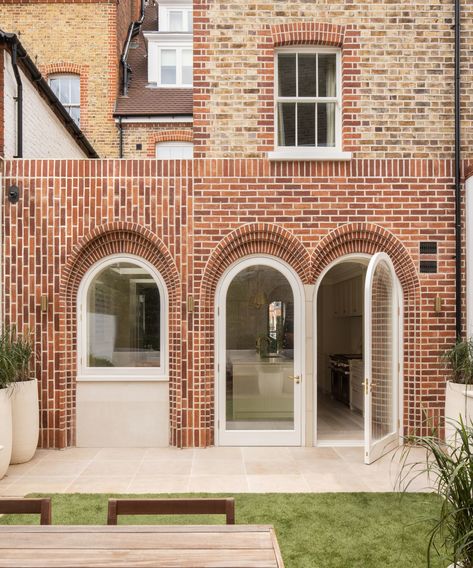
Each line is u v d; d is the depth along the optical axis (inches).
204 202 294.7
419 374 294.4
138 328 300.4
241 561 91.5
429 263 298.0
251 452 281.7
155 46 597.3
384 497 211.3
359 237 298.7
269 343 298.4
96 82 546.9
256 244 298.8
